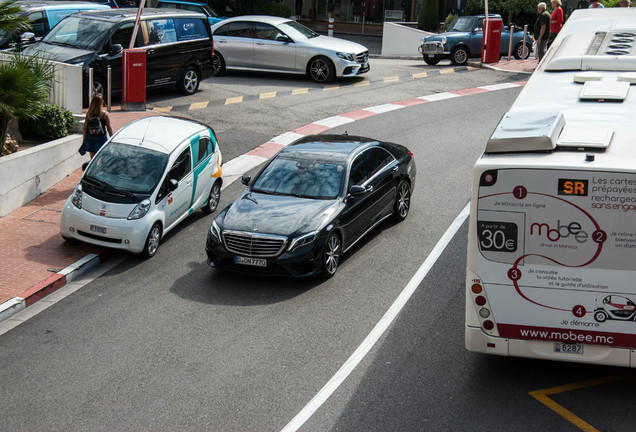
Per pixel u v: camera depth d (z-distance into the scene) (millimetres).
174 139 12781
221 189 14773
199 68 21172
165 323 9469
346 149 12109
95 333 9250
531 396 7586
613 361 7109
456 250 11656
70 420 7359
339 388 7832
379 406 7457
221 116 19141
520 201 7012
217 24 23625
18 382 8133
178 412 7445
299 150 12211
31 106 13781
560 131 7590
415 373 8109
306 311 9727
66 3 22109
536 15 33062
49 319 9727
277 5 36906
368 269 11047
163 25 20062
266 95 21328
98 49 18625
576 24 11633
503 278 7219
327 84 22922
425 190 14414
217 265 10797
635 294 6879
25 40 19609
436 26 34188
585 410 7312
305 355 8570
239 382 8008
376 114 19656
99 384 8031
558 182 6871
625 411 7281
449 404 7457
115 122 17359
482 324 7398
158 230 11914
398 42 33250
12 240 12117
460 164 15883
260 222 10633
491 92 22031
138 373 8242
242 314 9672
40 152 14062
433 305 9820
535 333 7258
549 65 9758
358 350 8664
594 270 6953
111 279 10992
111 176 12078
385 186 12227
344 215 11000
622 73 9305
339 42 23469
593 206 6828
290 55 22984
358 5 39562
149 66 19672
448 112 19891
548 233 7000
